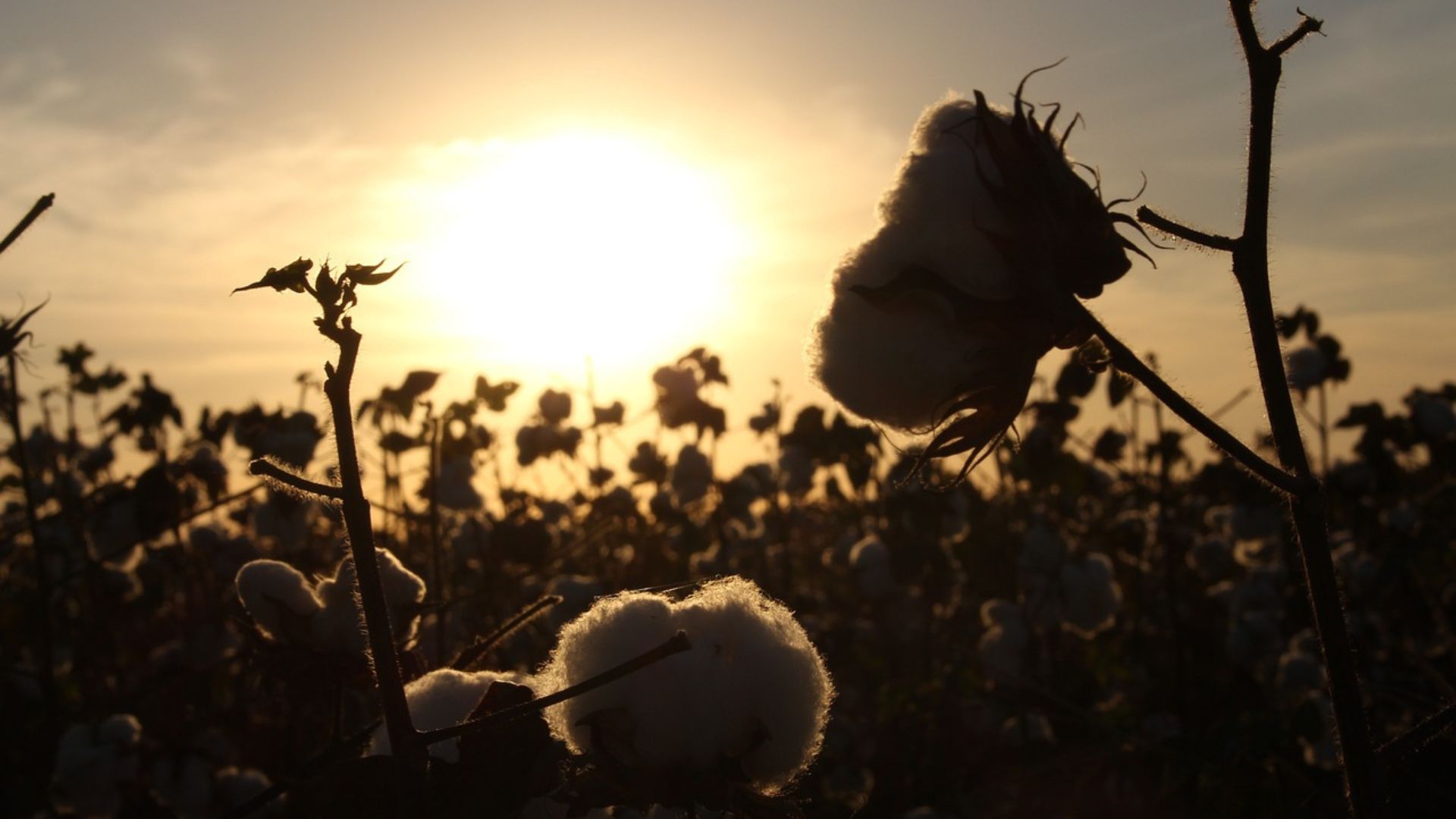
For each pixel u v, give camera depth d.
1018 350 1.26
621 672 1.09
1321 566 1.37
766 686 1.14
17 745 4.02
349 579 1.67
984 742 5.34
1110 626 5.44
